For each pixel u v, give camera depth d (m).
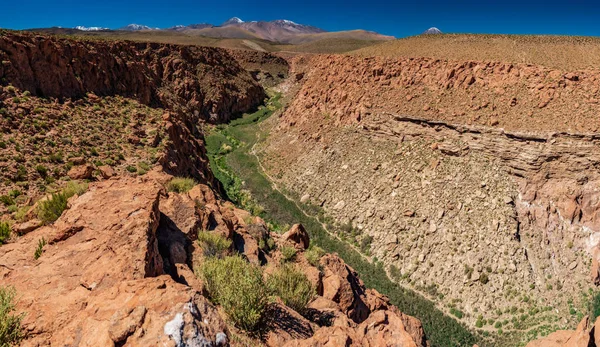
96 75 42.44
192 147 45.25
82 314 6.39
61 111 33.59
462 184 40.28
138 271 7.92
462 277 34.00
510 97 46.56
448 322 31.22
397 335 9.96
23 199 20.03
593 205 34.69
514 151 38.44
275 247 16.38
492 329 30.20
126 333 5.59
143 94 49.69
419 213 40.81
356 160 52.59
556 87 44.81
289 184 56.53
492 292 32.28
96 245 8.95
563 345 10.92
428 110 50.28
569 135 36.03
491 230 35.72
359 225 44.78
